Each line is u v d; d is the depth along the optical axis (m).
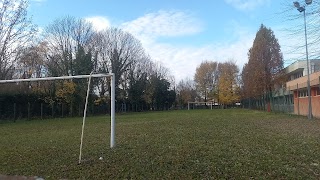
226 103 73.88
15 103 32.34
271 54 46.16
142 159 8.31
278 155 8.52
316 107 28.61
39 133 16.81
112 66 55.06
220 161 7.83
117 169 7.34
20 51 30.53
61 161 8.48
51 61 43.47
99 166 7.71
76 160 8.55
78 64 43.31
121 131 16.47
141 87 61.12
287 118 26.05
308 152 8.95
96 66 51.19
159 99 66.81
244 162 7.64
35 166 8.02
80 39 47.53
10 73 30.92
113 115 10.24
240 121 22.67
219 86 73.94
